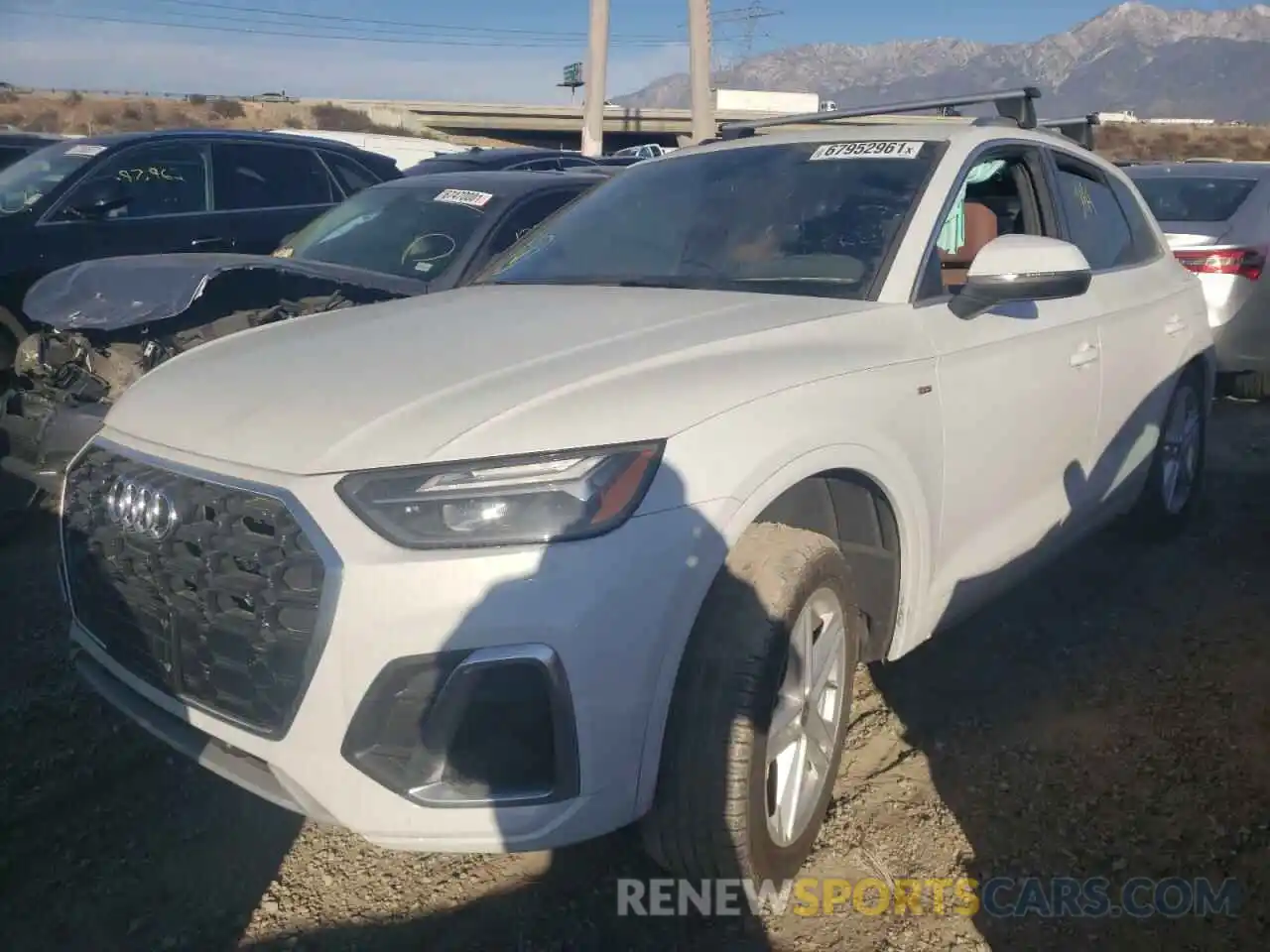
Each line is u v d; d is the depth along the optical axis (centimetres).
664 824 251
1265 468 635
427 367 266
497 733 227
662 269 361
